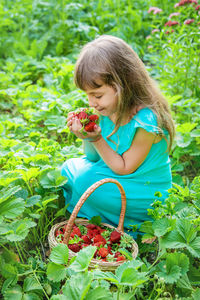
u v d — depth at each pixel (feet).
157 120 6.03
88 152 6.74
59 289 5.40
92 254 4.60
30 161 7.11
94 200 6.49
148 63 13.34
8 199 5.67
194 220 5.73
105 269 5.21
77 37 14.43
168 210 5.69
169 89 10.80
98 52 5.65
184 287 5.17
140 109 6.01
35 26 15.07
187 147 8.77
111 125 6.44
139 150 6.14
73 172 6.76
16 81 12.17
